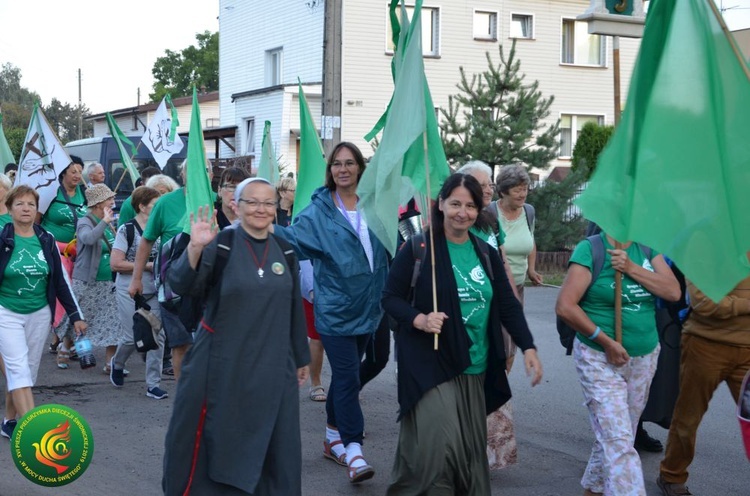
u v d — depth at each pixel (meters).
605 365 4.79
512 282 5.95
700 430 7.23
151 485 5.73
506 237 6.61
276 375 4.48
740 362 5.20
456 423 4.59
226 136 30.86
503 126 18.52
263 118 29.03
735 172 4.21
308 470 6.11
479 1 28.08
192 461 4.43
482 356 4.76
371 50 27.12
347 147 5.97
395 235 5.31
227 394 4.39
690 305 5.33
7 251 6.22
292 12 30.36
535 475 6.09
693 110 4.24
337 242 5.82
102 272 8.91
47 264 6.39
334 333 5.79
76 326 6.62
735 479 6.05
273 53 31.89
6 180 7.85
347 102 26.98
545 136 18.72
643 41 4.43
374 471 5.98
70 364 9.49
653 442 6.63
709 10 4.28
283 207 9.60
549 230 18.80
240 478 4.37
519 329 4.81
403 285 4.74
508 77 18.58
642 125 4.40
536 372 4.71
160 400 7.96
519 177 6.51
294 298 4.65
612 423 4.70
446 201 4.71
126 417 7.35
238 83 33.91
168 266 6.30
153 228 7.29
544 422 7.51
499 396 4.88
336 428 6.30
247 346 4.44
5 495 5.43
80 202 10.16
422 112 5.15
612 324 4.80
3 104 73.38
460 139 18.91
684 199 4.20
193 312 4.52
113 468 6.04
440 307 4.65
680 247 4.18
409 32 5.62
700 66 4.25
